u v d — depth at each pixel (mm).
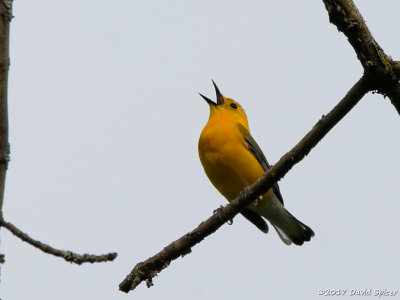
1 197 5984
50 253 7445
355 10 7914
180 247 10711
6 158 6059
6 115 6109
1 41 6172
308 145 9594
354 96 8680
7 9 6297
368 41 8000
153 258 10633
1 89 6082
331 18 8000
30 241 7371
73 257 7430
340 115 9023
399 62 8102
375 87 8422
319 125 9305
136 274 10508
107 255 7547
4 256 6008
